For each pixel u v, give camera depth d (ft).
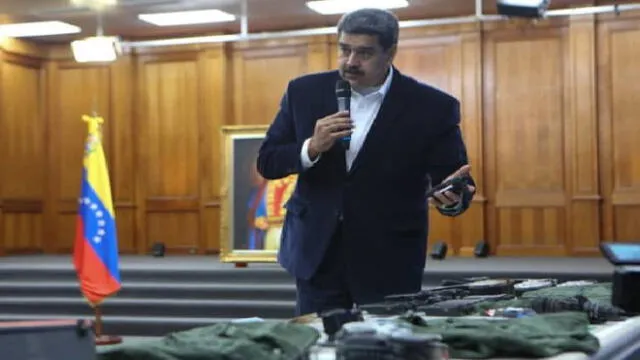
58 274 33.55
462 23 38.55
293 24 40.70
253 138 33.24
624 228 36.63
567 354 5.52
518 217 37.86
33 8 36.99
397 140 8.62
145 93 42.78
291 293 30.22
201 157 41.96
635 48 36.60
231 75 41.83
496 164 38.22
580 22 37.09
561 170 37.42
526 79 37.88
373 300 8.45
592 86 36.94
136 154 42.83
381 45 8.31
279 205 32.91
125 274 32.65
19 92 42.65
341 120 8.15
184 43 41.37
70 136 43.50
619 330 6.68
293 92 8.97
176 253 42.14
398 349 4.71
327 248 8.53
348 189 8.55
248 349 5.22
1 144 41.65
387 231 8.56
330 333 5.88
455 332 5.70
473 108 38.42
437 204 8.53
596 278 28.02
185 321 29.43
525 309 7.38
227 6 37.37
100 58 38.50
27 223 42.98
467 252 38.06
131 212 42.70
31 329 4.26
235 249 33.17
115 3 36.42
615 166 36.81
